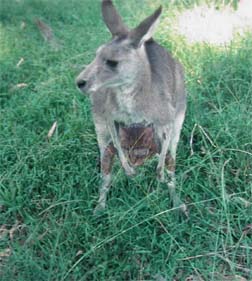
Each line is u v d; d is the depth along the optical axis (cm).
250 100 140
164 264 103
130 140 109
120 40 104
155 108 109
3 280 102
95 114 115
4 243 111
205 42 166
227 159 124
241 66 152
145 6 199
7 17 211
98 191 121
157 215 106
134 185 117
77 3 214
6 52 179
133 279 103
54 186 121
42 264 104
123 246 107
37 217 116
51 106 148
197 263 103
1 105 154
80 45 176
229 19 183
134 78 104
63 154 129
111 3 109
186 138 133
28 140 134
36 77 164
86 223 110
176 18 184
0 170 128
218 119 133
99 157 129
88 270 105
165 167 118
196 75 151
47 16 207
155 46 118
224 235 108
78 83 102
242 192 114
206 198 117
